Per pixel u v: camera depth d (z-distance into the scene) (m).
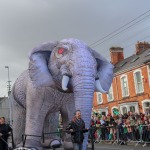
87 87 7.14
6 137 9.95
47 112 8.35
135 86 29.81
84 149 7.78
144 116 16.80
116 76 32.84
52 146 8.74
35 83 7.88
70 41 7.81
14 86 9.53
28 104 8.42
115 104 32.78
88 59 7.47
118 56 36.88
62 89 7.63
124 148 14.55
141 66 28.92
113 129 17.80
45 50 8.09
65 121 8.59
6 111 35.94
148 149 13.42
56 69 7.80
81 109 7.06
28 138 8.27
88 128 7.24
